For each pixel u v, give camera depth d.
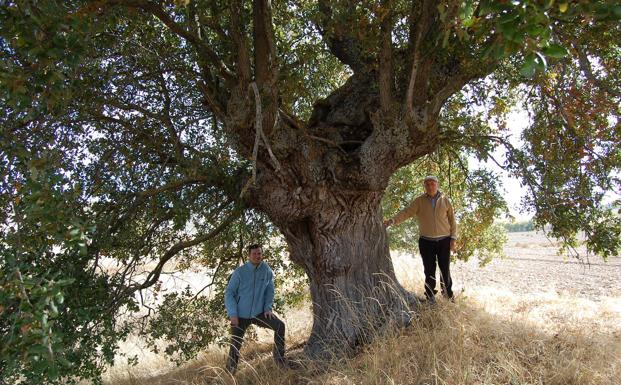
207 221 7.34
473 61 4.73
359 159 5.61
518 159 6.15
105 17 4.24
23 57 3.61
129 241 6.61
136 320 7.04
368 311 6.13
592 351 5.16
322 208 6.01
